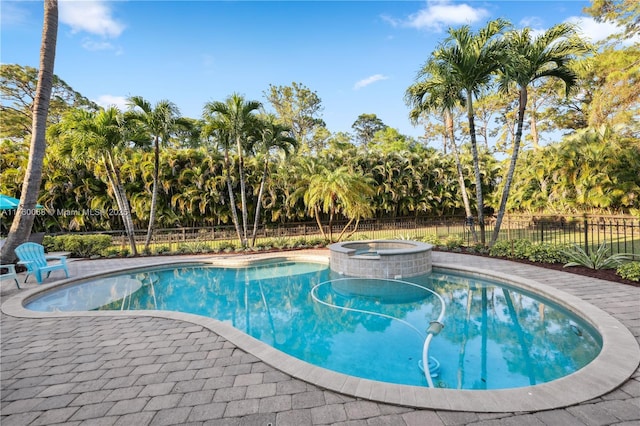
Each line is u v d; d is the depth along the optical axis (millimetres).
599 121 15602
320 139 32125
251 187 17047
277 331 4930
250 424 2121
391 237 14406
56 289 6828
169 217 15664
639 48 14477
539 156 16797
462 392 2400
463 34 8531
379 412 2219
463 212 23000
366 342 4344
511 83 8844
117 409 2328
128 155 15508
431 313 5391
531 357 3705
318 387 2562
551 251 7324
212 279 8398
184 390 2564
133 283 8047
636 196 13336
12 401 2467
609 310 4121
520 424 2053
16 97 20781
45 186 14109
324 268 9344
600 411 2164
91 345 3529
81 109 10852
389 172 20062
